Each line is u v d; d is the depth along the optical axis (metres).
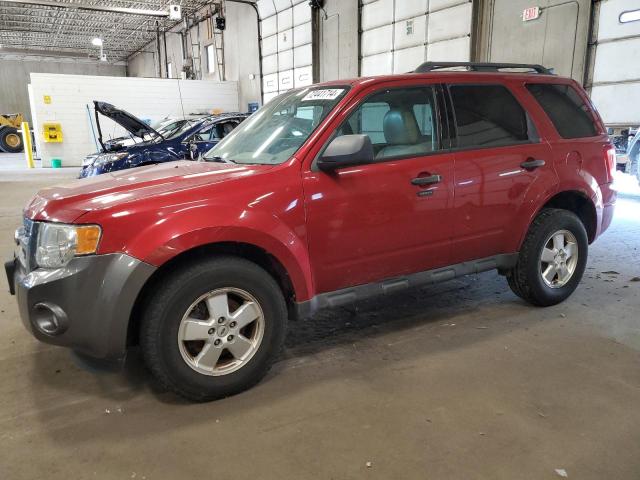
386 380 2.76
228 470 2.05
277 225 2.58
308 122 2.98
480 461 2.07
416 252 3.10
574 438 2.21
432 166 3.06
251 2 18.98
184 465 2.08
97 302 2.30
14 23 24.81
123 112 8.10
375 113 2.99
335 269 2.85
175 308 2.39
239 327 2.58
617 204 7.99
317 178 2.72
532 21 9.80
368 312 3.78
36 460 2.13
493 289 4.23
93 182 2.78
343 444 2.20
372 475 2.00
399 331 3.42
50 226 2.37
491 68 3.71
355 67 14.55
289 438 2.25
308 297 2.77
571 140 3.69
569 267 3.82
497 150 3.32
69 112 18.39
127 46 32.03
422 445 2.18
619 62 8.59
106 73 36.88
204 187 2.49
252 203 2.53
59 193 2.61
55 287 2.30
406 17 12.55
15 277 2.59
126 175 2.88
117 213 2.30
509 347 3.13
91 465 2.10
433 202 3.07
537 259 3.58
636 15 8.23
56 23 25.11
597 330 3.36
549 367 2.86
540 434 2.24
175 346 2.42
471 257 3.38
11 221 7.48
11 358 3.09
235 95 21.61
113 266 2.28
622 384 2.66
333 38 15.31
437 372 2.83
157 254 2.30
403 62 12.89
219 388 2.55
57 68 34.81
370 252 2.93
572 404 2.48
